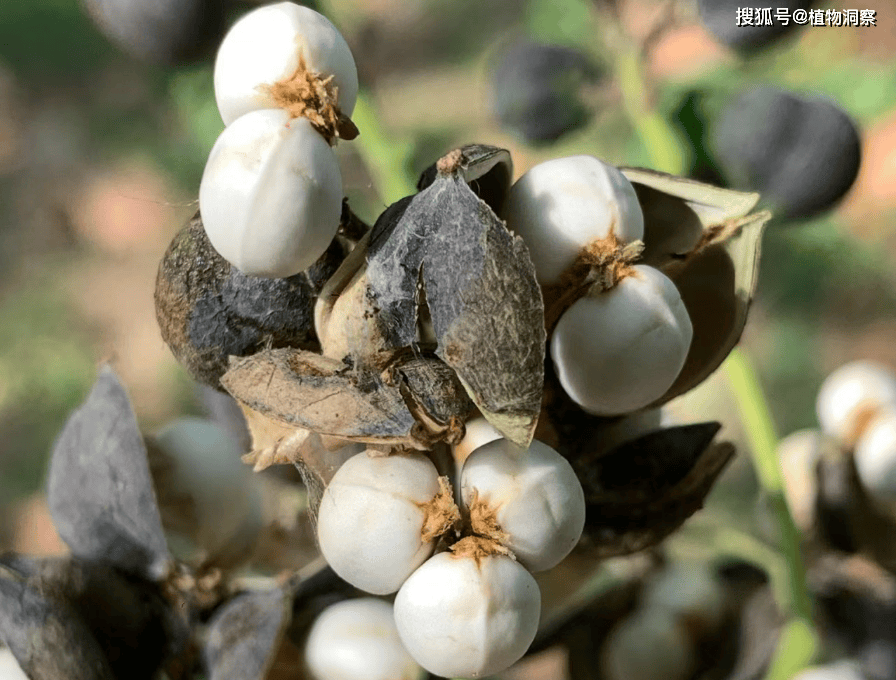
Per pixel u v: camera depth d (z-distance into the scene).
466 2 0.64
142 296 0.56
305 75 0.14
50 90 0.68
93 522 0.15
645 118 0.19
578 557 0.15
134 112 0.66
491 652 0.14
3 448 0.49
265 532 0.17
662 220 0.15
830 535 0.19
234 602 0.15
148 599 0.16
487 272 0.13
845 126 0.19
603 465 0.15
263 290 0.14
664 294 0.14
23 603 0.15
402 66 0.61
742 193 0.15
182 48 0.19
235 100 0.14
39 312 0.55
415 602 0.14
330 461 0.14
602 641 0.19
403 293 0.14
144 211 0.59
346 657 0.16
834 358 0.43
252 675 0.15
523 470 0.14
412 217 0.14
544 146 0.22
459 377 0.13
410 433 0.14
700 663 0.19
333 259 0.14
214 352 0.14
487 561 0.14
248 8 0.19
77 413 0.16
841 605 0.19
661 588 0.19
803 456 0.19
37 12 0.72
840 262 0.45
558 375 0.14
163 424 0.16
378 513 0.14
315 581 0.16
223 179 0.14
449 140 0.52
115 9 0.19
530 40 0.22
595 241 0.14
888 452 0.19
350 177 0.18
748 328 0.45
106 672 0.15
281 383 0.14
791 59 0.32
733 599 0.19
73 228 0.60
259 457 0.14
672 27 0.20
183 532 0.16
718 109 0.19
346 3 0.20
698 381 0.15
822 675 0.19
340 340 0.14
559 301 0.14
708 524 0.19
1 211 0.62
